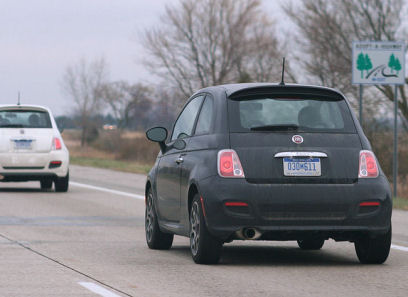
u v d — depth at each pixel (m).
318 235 30.23
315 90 31.39
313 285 26.64
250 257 33.84
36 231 42.78
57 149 70.06
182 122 35.34
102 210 55.66
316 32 135.25
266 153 30.03
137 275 28.62
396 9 130.50
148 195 37.50
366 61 72.12
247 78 155.00
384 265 31.61
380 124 90.56
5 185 79.88
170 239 36.25
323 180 30.11
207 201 29.84
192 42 170.88
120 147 142.12
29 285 26.42
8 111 70.31
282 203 29.66
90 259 32.72
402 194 73.12
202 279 27.80
